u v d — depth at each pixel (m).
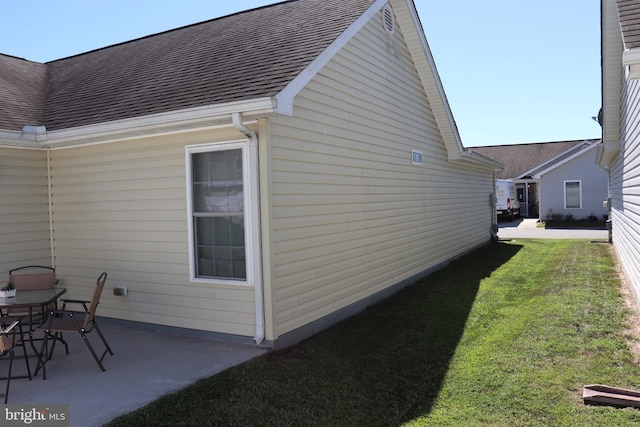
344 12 7.29
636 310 6.46
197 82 5.92
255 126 5.21
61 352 5.27
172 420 3.56
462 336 5.81
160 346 5.37
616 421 3.51
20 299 4.96
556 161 26.33
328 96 6.41
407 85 9.27
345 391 4.23
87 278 6.62
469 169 13.79
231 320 5.48
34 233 6.77
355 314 6.99
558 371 4.51
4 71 9.05
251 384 4.26
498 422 3.62
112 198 6.32
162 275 5.96
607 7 6.90
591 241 15.47
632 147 7.12
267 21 8.05
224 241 5.55
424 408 3.92
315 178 6.09
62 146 6.57
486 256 12.86
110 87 7.36
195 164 5.68
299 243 5.72
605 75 8.68
